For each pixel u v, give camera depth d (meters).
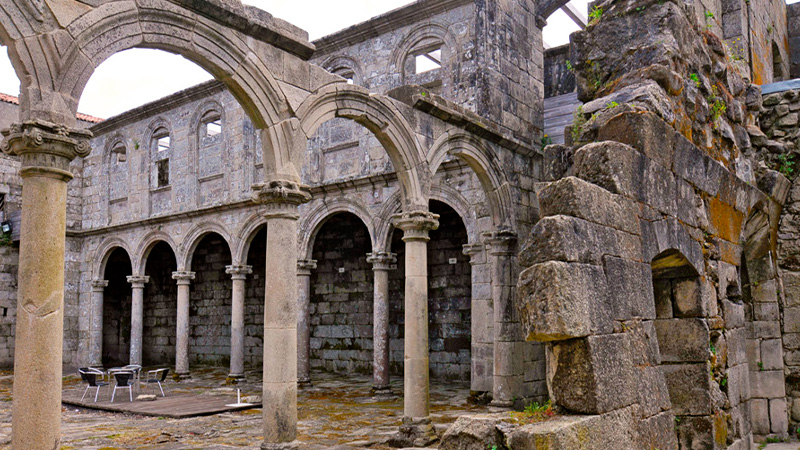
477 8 16.11
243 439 11.59
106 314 29.03
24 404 6.05
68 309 25.38
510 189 14.92
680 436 7.57
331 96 9.91
